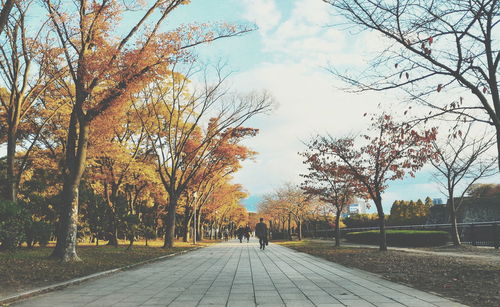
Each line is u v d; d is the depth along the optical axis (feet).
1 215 44.88
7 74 57.41
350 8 23.63
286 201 148.25
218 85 79.82
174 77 73.87
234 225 320.09
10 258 39.09
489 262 35.01
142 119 75.41
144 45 43.42
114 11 42.52
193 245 99.71
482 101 24.75
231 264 42.22
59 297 20.49
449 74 24.22
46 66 54.49
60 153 69.31
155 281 27.55
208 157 93.40
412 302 18.29
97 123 47.11
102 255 49.65
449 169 67.00
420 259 40.50
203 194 133.90
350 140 67.36
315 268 36.86
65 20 41.34
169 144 80.28
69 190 40.83
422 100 24.97
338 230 78.59
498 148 25.09
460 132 24.12
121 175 78.69
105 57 40.73
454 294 20.12
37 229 61.21
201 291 22.67
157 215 128.47
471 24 22.79
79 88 42.04
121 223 75.20
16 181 57.11
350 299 19.44
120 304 18.43
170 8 45.50
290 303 18.57
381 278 28.12
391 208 214.48
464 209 105.19
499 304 16.89
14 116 57.00
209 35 47.11
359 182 67.92
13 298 19.08
